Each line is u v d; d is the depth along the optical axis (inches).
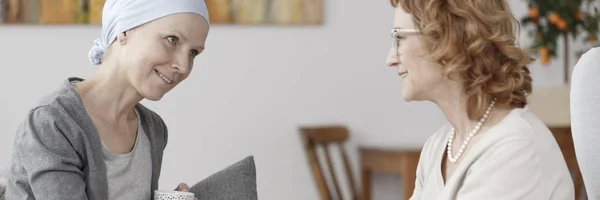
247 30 192.2
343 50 198.4
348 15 198.4
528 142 61.1
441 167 68.3
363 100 199.9
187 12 73.4
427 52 64.4
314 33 196.4
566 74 197.5
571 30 186.1
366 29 199.6
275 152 194.4
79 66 183.8
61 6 182.2
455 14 63.2
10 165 75.9
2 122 180.4
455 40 62.7
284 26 194.4
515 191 59.8
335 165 199.3
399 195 201.9
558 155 61.9
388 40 200.8
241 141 192.2
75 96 73.8
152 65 73.4
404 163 181.2
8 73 180.7
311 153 191.2
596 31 185.2
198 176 189.9
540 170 60.4
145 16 72.9
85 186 72.7
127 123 78.5
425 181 70.2
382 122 201.5
